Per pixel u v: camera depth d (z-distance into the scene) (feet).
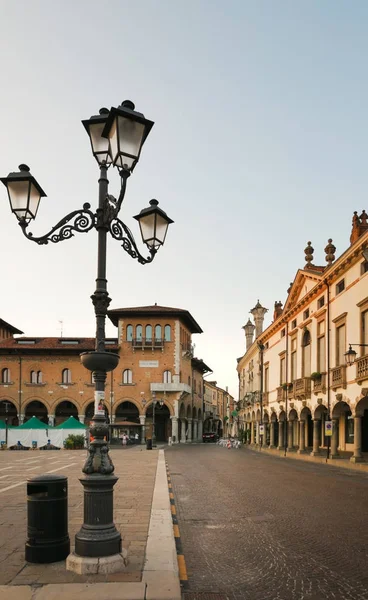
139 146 22.03
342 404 95.66
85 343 211.00
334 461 91.20
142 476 62.64
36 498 22.08
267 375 164.55
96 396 21.97
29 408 208.03
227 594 19.95
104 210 23.29
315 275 108.68
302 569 23.36
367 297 81.97
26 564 21.71
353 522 34.50
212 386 390.01
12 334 240.94
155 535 27.55
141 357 205.98
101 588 18.66
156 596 18.03
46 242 23.62
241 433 232.32
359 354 85.15
